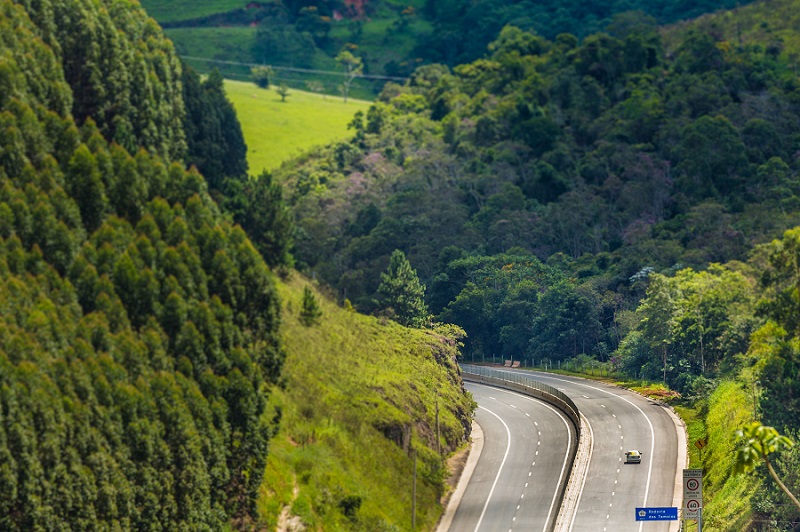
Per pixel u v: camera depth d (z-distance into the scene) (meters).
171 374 125.44
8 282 117.25
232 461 130.88
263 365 144.88
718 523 164.62
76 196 136.38
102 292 126.62
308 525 140.50
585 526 166.50
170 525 118.44
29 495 104.44
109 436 114.44
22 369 108.31
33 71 144.12
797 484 155.12
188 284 136.25
